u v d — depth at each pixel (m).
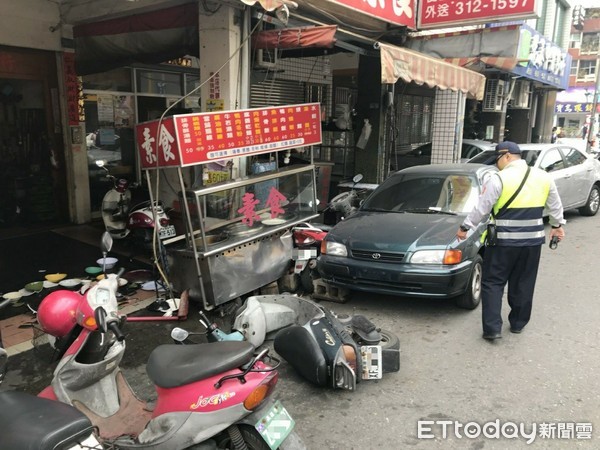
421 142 13.40
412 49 9.79
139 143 4.82
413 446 3.10
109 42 7.20
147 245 6.60
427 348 4.41
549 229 9.03
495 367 4.05
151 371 2.51
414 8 8.88
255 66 6.40
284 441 2.49
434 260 4.79
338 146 10.50
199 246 4.80
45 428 1.93
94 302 2.83
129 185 7.70
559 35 20.41
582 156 10.01
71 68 8.06
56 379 2.86
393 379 3.90
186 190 4.63
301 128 5.55
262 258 5.30
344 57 10.31
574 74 43.91
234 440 2.39
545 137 21.45
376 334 3.89
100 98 8.81
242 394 2.34
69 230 8.18
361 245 5.11
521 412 3.43
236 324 4.32
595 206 10.40
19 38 7.38
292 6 5.58
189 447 2.46
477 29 9.27
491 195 4.29
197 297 4.97
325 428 3.29
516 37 9.02
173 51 6.73
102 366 2.91
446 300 5.58
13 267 6.39
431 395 3.66
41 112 8.16
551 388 3.72
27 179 8.22
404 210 5.88
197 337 4.57
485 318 4.52
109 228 7.32
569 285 6.02
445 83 7.68
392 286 4.97
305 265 5.56
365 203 6.32
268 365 2.75
